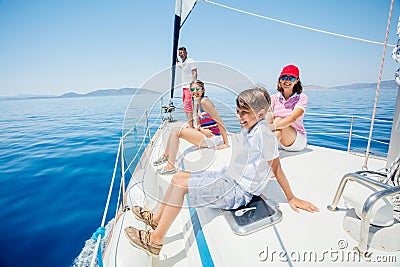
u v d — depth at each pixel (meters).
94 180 6.95
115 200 5.76
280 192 2.03
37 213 5.34
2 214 5.36
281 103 2.90
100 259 1.40
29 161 8.93
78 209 5.42
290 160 2.85
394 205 1.35
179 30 4.76
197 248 1.57
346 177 1.55
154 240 1.54
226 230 1.55
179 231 1.91
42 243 4.32
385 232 1.28
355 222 1.44
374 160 2.86
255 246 1.40
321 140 10.22
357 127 12.38
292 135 2.93
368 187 1.38
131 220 1.84
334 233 1.48
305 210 1.73
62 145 11.09
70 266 3.79
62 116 23.38
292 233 1.49
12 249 4.21
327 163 2.75
